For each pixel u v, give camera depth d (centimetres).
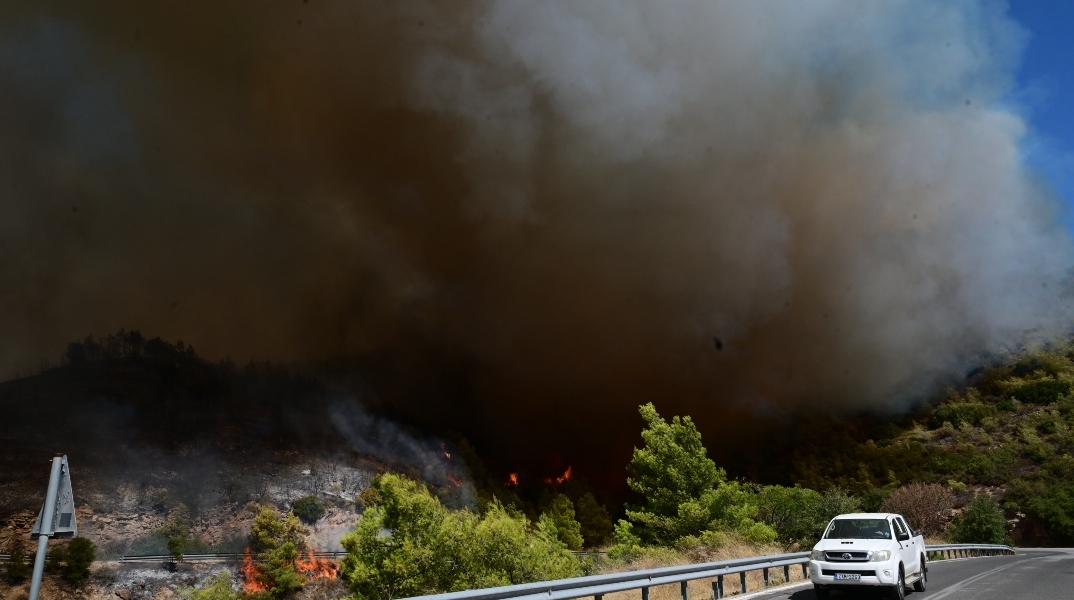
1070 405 9781
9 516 9444
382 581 1661
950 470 9056
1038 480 7488
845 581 1289
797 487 3394
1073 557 2950
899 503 5009
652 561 1881
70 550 6138
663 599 1456
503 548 1708
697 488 2991
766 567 1556
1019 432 9431
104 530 9538
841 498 3161
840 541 1354
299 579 6253
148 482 11494
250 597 5750
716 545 2295
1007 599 1272
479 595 814
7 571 5750
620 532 2881
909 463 9956
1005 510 6838
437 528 1725
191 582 6406
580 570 1864
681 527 2748
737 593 1447
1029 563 2353
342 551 7300
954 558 2859
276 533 7675
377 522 1744
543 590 927
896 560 1301
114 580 6200
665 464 3023
